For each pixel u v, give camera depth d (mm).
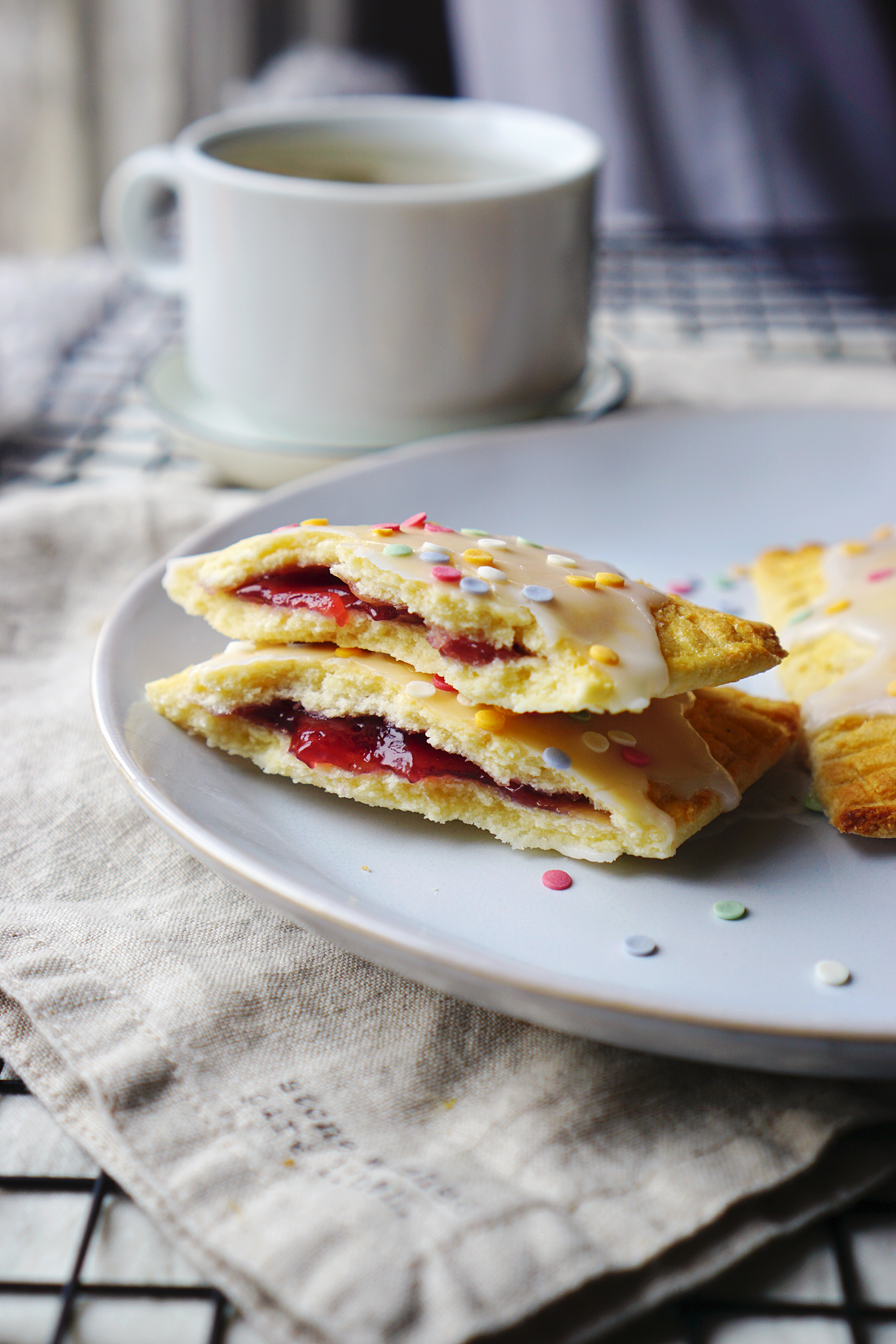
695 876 280
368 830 286
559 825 284
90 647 337
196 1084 251
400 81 691
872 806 286
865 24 625
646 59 655
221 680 290
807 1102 249
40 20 578
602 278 554
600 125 678
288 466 379
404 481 358
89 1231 240
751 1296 235
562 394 397
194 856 263
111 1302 234
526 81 681
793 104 652
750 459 375
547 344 386
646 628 288
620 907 274
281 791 292
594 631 284
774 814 294
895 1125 251
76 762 303
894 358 469
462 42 685
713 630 293
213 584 301
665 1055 256
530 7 658
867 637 320
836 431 379
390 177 411
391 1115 250
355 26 687
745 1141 245
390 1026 260
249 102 673
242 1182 239
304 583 300
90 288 498
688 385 436
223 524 329
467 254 365
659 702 304
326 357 372
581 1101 250
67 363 467
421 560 289
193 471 408
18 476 402
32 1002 258
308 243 360
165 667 306
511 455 367
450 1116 250
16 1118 253
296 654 295
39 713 314
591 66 664
